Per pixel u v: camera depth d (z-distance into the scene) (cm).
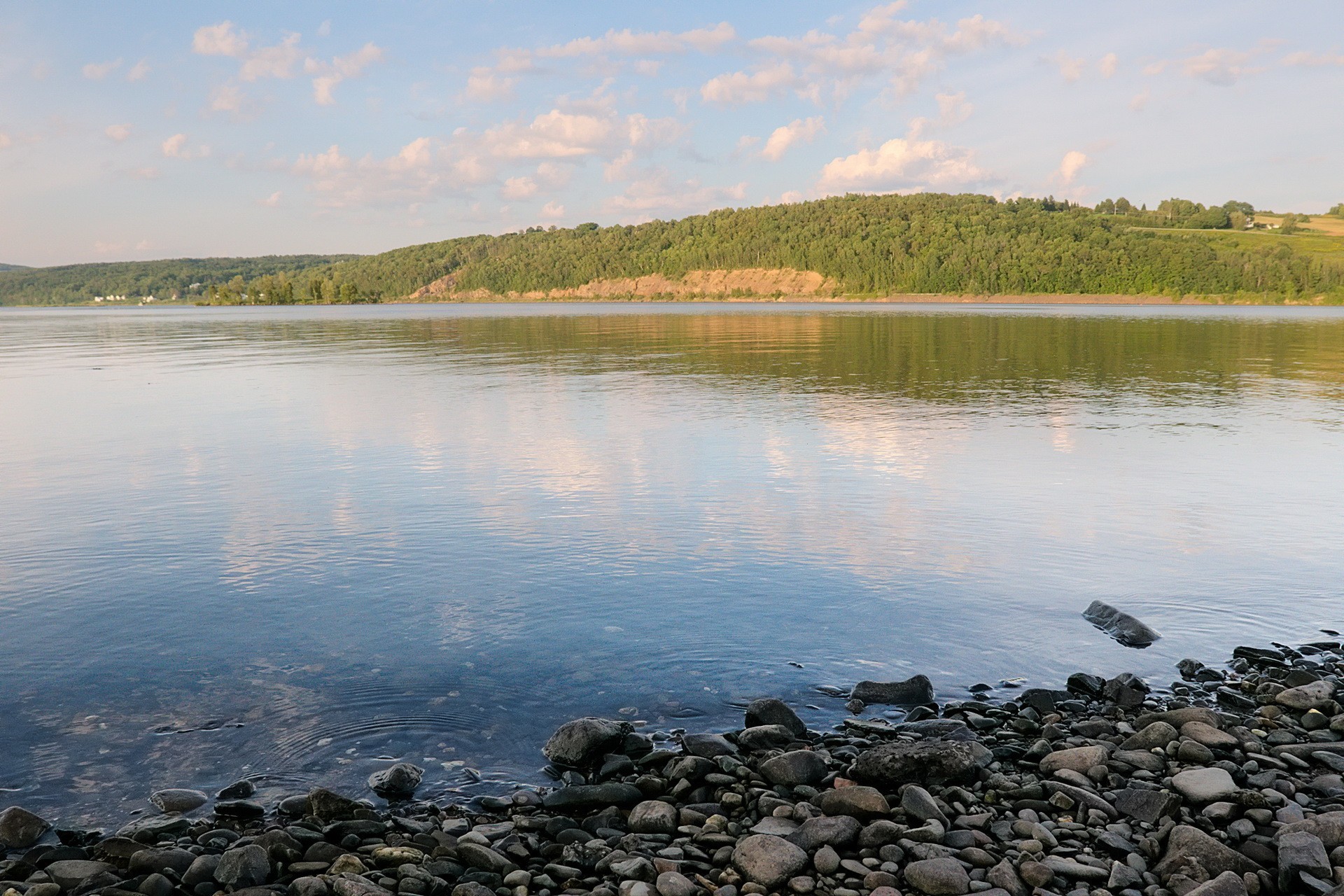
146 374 3194
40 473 1468
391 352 4397
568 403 2311
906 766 590
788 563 1009
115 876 488
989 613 877
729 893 475
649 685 725
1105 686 734
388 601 889
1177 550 1062
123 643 786
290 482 1402
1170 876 488
